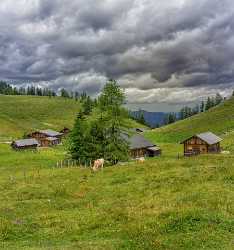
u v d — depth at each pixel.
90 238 27.84
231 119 184.25
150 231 27.11
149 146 124.69
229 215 28.98
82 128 92.06
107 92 81.62
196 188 40.41
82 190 48.00
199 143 113.38
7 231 30.45
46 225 32.09
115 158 79.19
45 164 100.69
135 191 44.22
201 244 24.03
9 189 51.66
